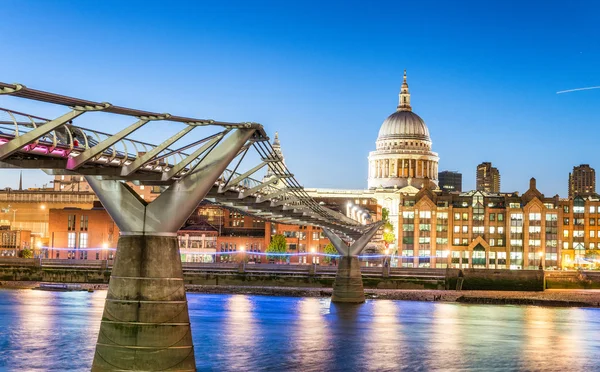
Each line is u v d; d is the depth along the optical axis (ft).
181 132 164.45
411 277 586.04
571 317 419.74
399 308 445.78
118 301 173.88
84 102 128.88
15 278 604.08
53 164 149.38
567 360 267.39
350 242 517.14
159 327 173.06
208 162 175.01
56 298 460.14
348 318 380.78
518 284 588.91
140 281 173.58
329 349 274.98
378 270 589.32
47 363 233.76
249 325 339.16
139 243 174.29
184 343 175.73
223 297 501.15
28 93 115.85
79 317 353.92
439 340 308.19
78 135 170.81
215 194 224.12
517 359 266.57
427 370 241.55
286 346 278.26
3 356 244.42
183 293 177.58
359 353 268.82
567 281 622.54
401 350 278.67
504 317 411.34
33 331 302.25
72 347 263.29
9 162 145.59
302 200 296.51
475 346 294.66
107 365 172.86
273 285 589.73
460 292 565.12
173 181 180.24
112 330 173.58
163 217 174.29
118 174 165.07
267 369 233.55
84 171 162.30
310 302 472.03
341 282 475.31
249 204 274.16
